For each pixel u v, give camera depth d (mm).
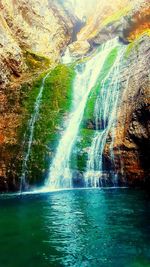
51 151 18859
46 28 30172
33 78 22312
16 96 21422
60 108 20484
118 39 27703
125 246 8320
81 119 19781
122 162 16922
